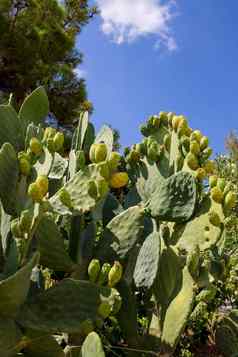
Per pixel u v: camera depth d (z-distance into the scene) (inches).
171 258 59.1
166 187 64.4
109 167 55.7
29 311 50.2
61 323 50.2
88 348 43.9
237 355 68.7
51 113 442.0
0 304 46.4
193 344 125.9
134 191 80.7
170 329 56.5
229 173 295.6
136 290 72.2
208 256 70.9
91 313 51.2
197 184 64.3
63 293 51.5
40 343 51.3
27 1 422.0
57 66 445.7
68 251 62.4
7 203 59.1
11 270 53.3
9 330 47.6
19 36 383.9
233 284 139.6
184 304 55.4
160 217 64.1
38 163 65.1
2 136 70.9
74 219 62.9
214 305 134.2
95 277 54.6
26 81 403.9
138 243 68.4
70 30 518.3
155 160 77.2
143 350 59.7
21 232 54.0
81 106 453.4
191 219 63.2
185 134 74.1
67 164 77.9
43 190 54.2
